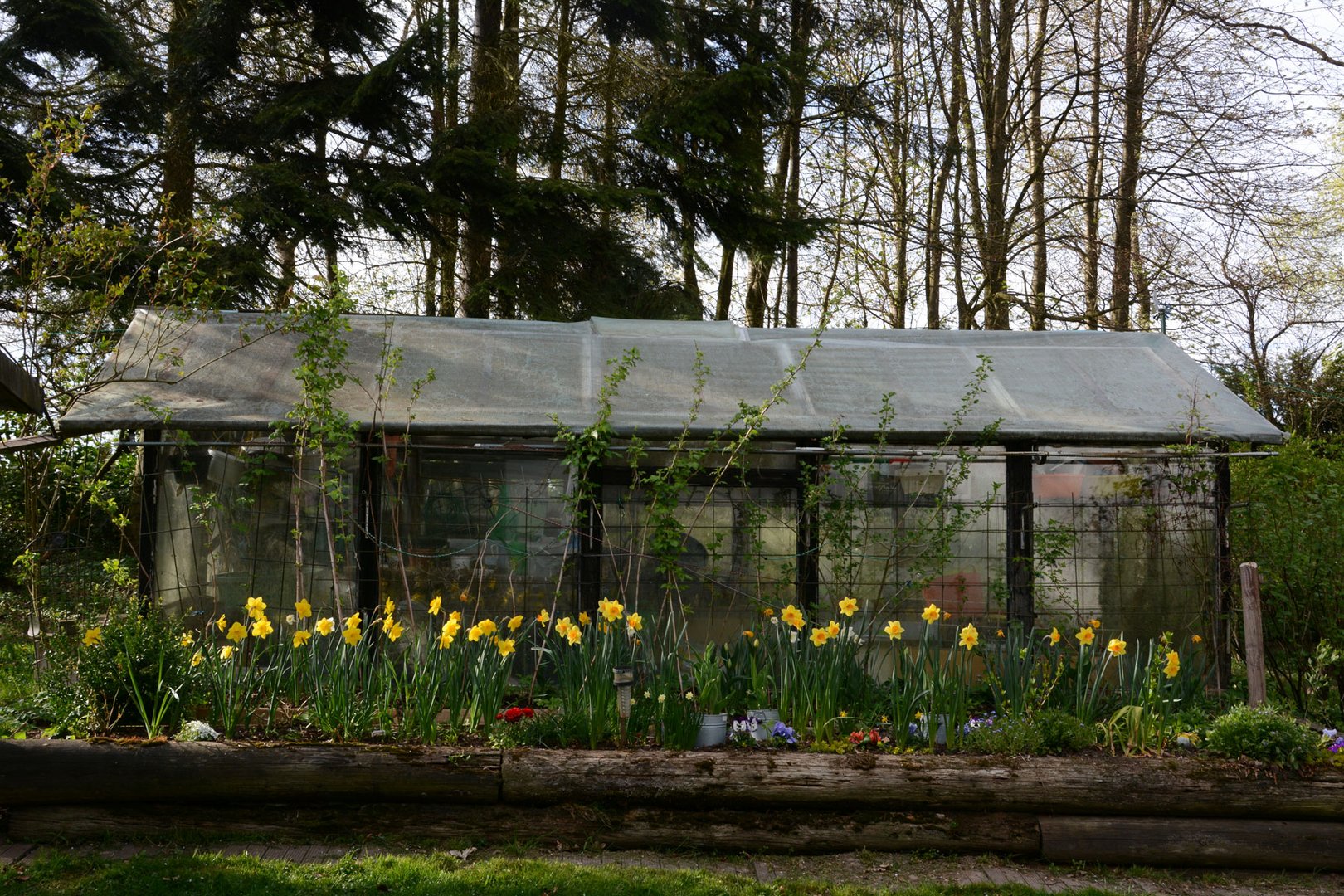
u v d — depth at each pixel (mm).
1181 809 5039
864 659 6449
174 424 6754
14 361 4590
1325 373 15625
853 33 16938
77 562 7359
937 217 18094
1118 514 7301
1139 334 8648
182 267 8492
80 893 4332
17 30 13359
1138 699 5703
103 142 14180
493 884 4492
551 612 7062
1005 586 7219
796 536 7188
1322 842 4961
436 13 15453
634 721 5453
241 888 4395
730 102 15641
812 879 4727
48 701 5676
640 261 15844
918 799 5070
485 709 5438
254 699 5684
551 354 8055
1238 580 7109
